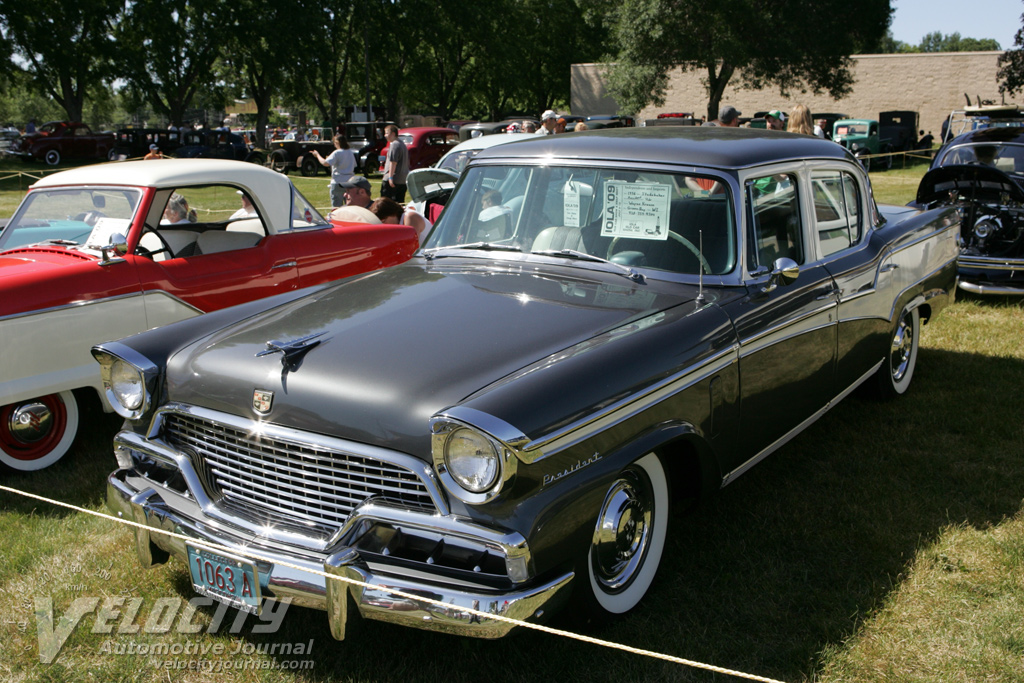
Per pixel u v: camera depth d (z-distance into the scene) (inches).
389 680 101.0
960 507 141.6
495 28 1859.0
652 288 122.8
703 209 128.2
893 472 156.3
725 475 123.3
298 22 1535.4
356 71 1855.3
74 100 1544.0
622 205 131.8
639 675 100.3
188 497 107.9
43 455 170.4
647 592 114.0
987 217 286.7
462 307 115.2
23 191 778.8
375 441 92.6
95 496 155.6
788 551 128.5
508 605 86.0
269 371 102.3
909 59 1386.6
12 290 159.3
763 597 115.5
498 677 100.7
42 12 1456.7
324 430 95.7
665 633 107.7
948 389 201.3
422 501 92.0
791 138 153.4
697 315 115.3
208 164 203.0
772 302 128.3
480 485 85.6
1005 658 101.3
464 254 140.0
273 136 2156.7
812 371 143.9
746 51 1163.3
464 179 153.0
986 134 328.8
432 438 87.4
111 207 190.4
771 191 136.2
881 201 523.2
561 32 2025.1
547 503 89.6
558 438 89.6
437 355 100.3
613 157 135.9
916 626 108.6
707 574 122.0
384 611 88.7
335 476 96.8
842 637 106.4
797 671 100.3
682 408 108.3
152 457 110.7
